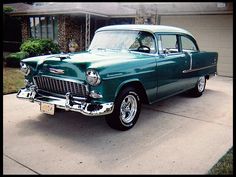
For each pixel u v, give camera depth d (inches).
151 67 193.2
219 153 155.2
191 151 157.0
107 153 151.6
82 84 161.3
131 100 186.2
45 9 577.9
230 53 424.5
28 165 137.2
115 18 634.2
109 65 162.4
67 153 150.5
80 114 213.6
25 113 213.0
